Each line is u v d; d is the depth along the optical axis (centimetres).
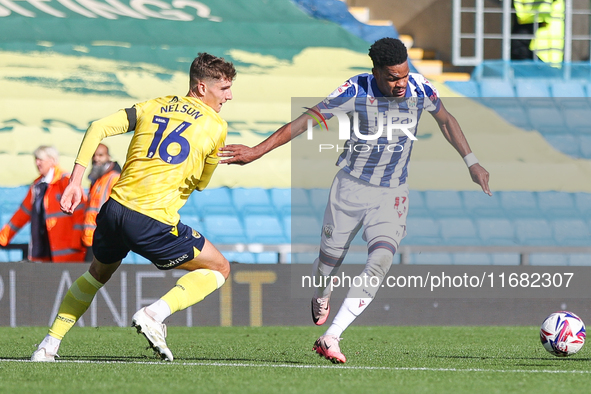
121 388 1247
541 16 5503
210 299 2717
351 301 1631
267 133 4578
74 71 4956
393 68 1723
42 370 1463
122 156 4266
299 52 5403
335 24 5797
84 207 3039
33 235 3031
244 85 4994
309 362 1675
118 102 4731
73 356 1777
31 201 3109
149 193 1477
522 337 2425
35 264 2670
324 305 1950
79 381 1325
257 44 5512
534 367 1614
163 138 1495
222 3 6094
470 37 5325
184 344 2150
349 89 1805
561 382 1366
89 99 4766
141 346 2055
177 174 1491
